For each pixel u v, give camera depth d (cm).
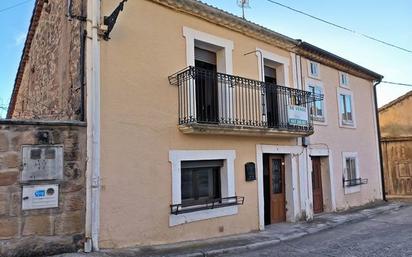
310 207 1084
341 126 1313
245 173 894
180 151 763
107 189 644
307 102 1055
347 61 1323
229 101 855
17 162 569
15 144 571
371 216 1171
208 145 821
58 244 587
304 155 1096
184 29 810
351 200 1317
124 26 706
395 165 1759
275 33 1005
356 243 769
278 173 1034
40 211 578
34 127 586
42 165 586
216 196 857
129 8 720
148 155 710
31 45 1125
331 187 1217
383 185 1530
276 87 985
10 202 559
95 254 592
